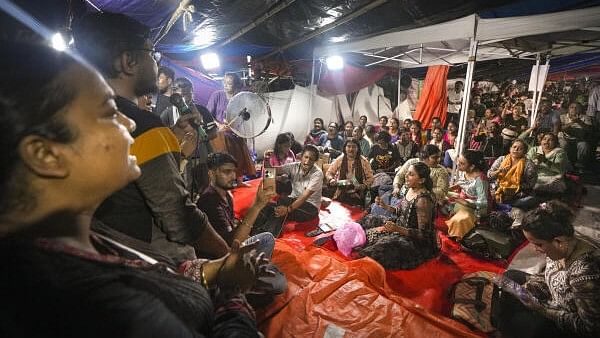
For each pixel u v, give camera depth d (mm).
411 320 2400
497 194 5016
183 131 2410
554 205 1999
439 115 9516
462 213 3846
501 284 2318
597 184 6340
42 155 469
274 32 6188
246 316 914
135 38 1127
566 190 5039
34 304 445
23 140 450
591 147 7273
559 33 5406
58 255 487
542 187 5055
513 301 2229
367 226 4023
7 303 439
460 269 3322
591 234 4145
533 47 6484
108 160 537
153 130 1117
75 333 458
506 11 4098
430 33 4801
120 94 1158
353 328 2320
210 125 4074
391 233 3498
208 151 4598
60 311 451
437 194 4602
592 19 3527
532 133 6852
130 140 589
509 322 2199
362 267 3020
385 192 5043
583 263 1840
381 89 10750
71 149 491
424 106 9586
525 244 3215
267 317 2393
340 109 10148
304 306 2492
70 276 474
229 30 5973
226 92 5434
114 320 481
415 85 10984
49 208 510
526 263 2996
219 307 929
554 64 8867
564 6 3834
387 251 3270
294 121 9148
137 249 879
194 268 1049
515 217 4215
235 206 4867
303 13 4992
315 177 4398
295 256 3176
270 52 7965
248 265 1019
